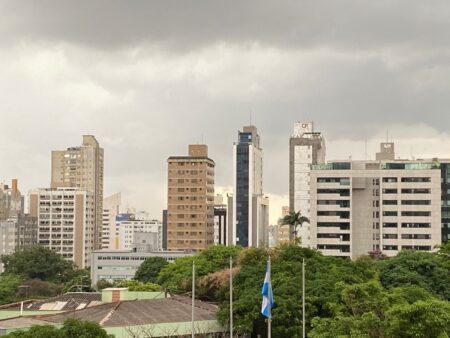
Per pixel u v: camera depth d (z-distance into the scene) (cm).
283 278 10169
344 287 8344
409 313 7075
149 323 9081
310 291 9538
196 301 10975
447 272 12262
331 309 8825
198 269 15488
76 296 11244
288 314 9062
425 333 7038
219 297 11244
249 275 11000
